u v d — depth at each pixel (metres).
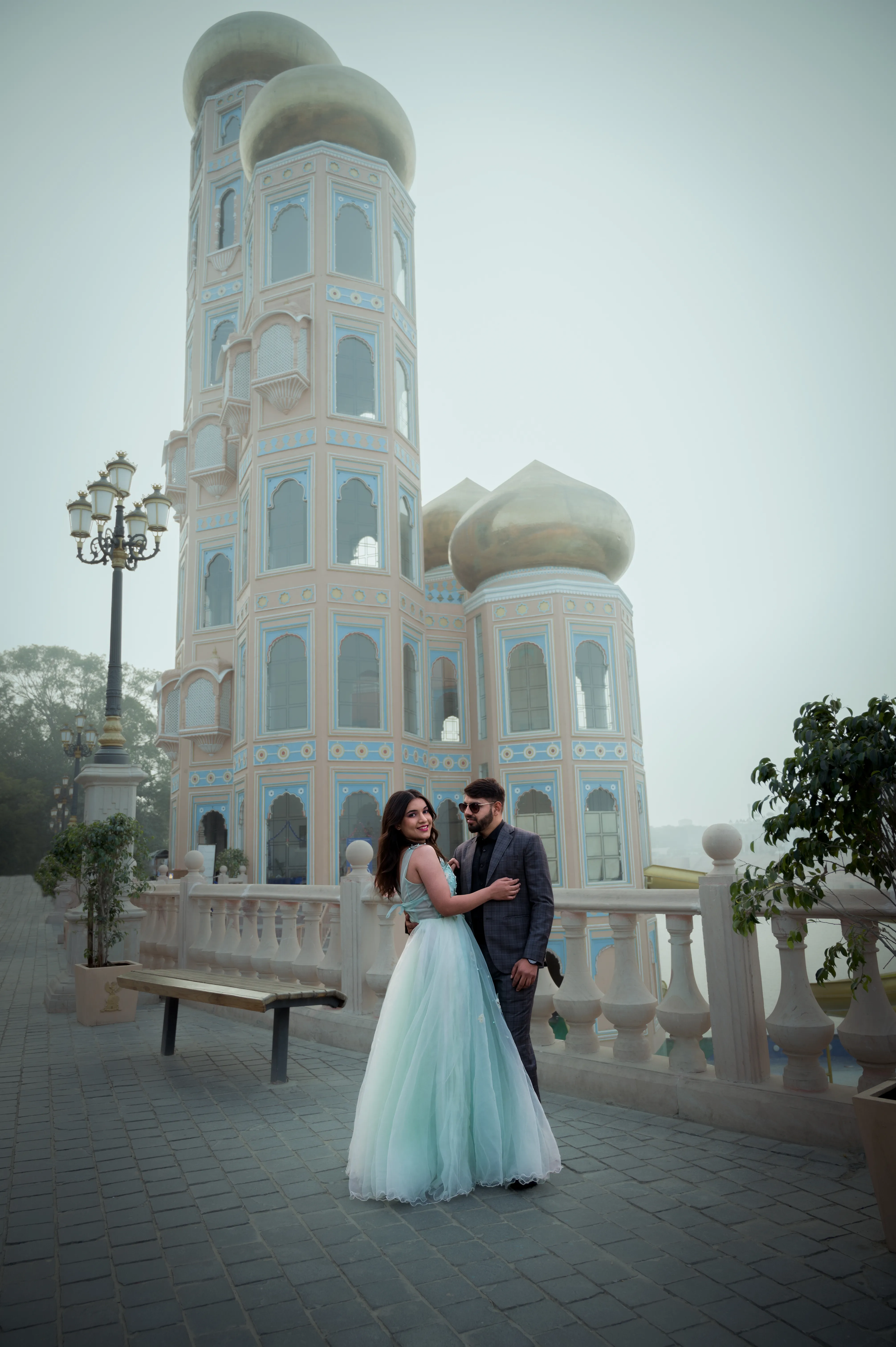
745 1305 2.75
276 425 23.98
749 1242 3.20
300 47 31.38
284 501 23.62
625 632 27.67
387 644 22.89
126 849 9.55
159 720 28.05
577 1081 5.26
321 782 21.36
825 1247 3.14
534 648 26.36
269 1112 5.36
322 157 24.92
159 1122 5.18
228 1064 6.82
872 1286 2.85
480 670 27.09
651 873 26.44
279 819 21.83
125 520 13.78
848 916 4.04
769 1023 4.45
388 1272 3.07
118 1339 2.66
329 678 22.00
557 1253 3.18
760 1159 4.07
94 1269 3.17
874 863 3.51
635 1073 5.01
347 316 24.36
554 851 24.80
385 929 7.21
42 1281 3.08
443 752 26.50
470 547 27.53
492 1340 2.59
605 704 26.22
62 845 9.45
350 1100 5.61
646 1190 3.75
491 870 4.19
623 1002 5.23
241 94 31.31
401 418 25.34
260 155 26.22
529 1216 3.52
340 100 25.27
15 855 60.72
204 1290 2.98
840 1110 4.14
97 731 33.12
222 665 26.52
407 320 26.33
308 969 7.86
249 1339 2.64
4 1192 4.01
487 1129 3.84
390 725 22.41
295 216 25.11
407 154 26.61
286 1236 3.43
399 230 26.44
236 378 25.23
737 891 3.90
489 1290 2.91
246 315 26.47
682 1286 2.89
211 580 28.06
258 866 21.64
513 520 26.80
